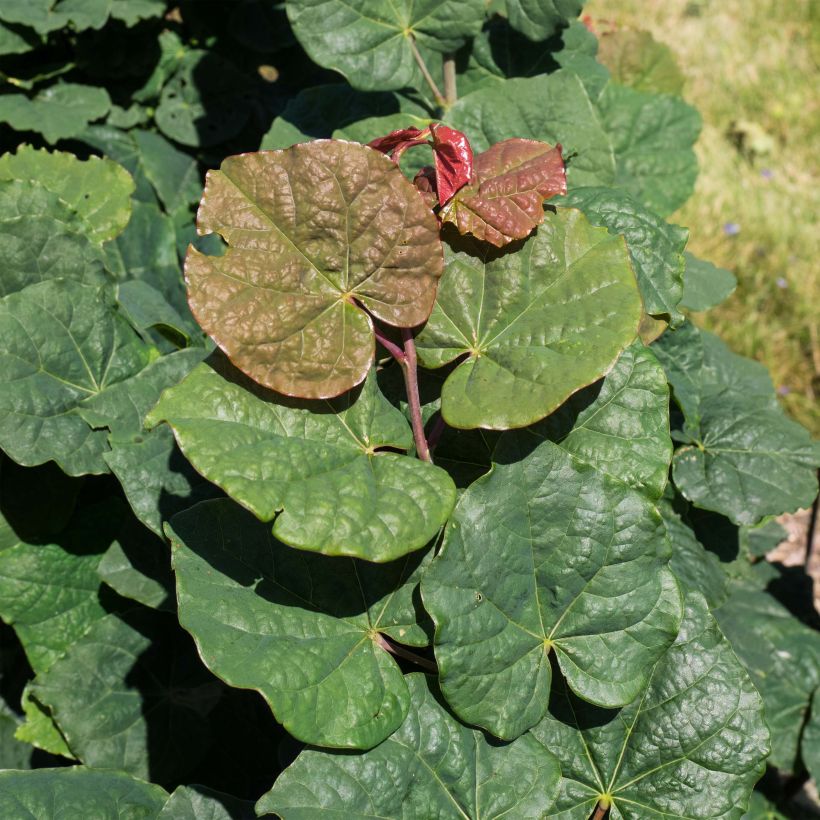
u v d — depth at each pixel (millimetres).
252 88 1027
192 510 646
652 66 988
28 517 760
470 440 681
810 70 2227
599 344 630
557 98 776
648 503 645
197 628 616
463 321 660
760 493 772
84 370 736
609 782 668
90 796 673
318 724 614
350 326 638
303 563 649
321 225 631
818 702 866
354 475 626
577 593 646
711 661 668
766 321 1617
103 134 991
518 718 634
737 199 1837
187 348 744
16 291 744
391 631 649
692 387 784
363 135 780
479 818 636
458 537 628
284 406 635
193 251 625
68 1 922
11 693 839
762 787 923
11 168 828
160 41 990
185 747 755
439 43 782
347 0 765
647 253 722
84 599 775
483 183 664
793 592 951
